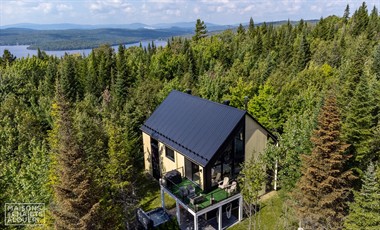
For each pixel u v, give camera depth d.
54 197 17.89
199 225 21.22
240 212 21.20
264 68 59.50
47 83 52.59
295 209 18.62
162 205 22.66
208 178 19.83
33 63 69.81
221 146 19.47
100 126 27.61
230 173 21.80
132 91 47.16
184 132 22.77
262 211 22.45
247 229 20.55
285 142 23.39
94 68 61.91
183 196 19.92
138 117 31.78
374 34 71.75
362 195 15.50
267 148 22.98
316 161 17.66
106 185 19.98
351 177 17.78
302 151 21.39
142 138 30.38
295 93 42.25
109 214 16.08
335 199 17.44
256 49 77.69
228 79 50.72
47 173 20.09
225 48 79.38
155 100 38.66
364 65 42.31
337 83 38.91
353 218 15.64
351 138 21.42
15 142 28.12
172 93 28.23
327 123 17.53
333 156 17.03
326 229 17.34
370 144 21.17
